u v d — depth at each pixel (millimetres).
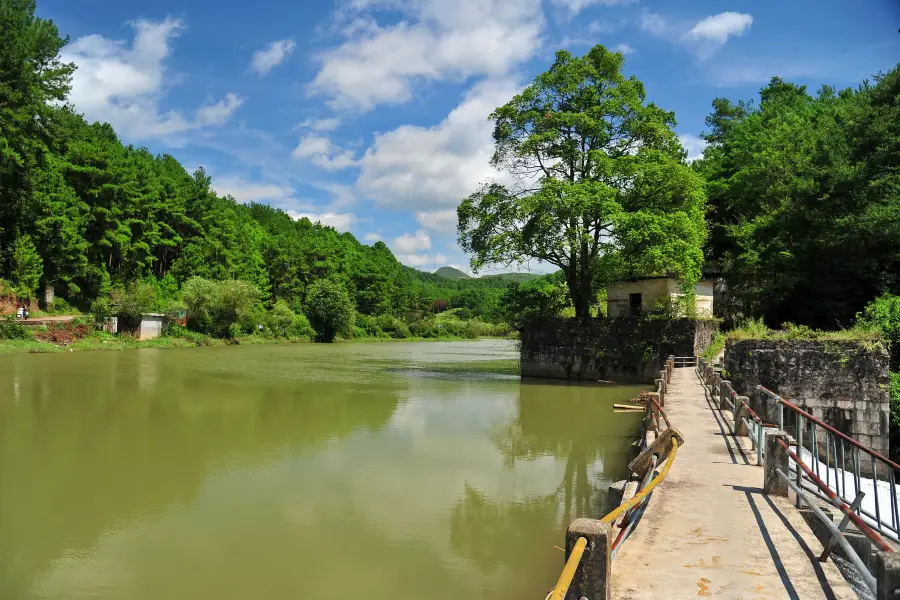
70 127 59344
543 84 31359
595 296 36312
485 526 10086
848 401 18531
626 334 30016
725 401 14852
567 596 3783
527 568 8492
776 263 33250
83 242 53562
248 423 18359
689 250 27875
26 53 44688
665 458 8641
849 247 27781
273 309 80875
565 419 19719
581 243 30703
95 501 10984
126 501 11008
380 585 7879
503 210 31000
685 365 27984
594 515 10695
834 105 43656
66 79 49312
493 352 61875
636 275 31484
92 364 35031
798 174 35812
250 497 11352
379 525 10039
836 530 5023
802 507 7094
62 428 17000
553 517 10578
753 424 11203
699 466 9367
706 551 5688
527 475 13141
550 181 28969
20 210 46844
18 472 12633
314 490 11828
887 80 26031
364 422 18844
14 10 45781
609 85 31344
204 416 19375
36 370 30922
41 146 46219
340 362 43406
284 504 10992
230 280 67562
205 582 7875
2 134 42938
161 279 68625
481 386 28531
